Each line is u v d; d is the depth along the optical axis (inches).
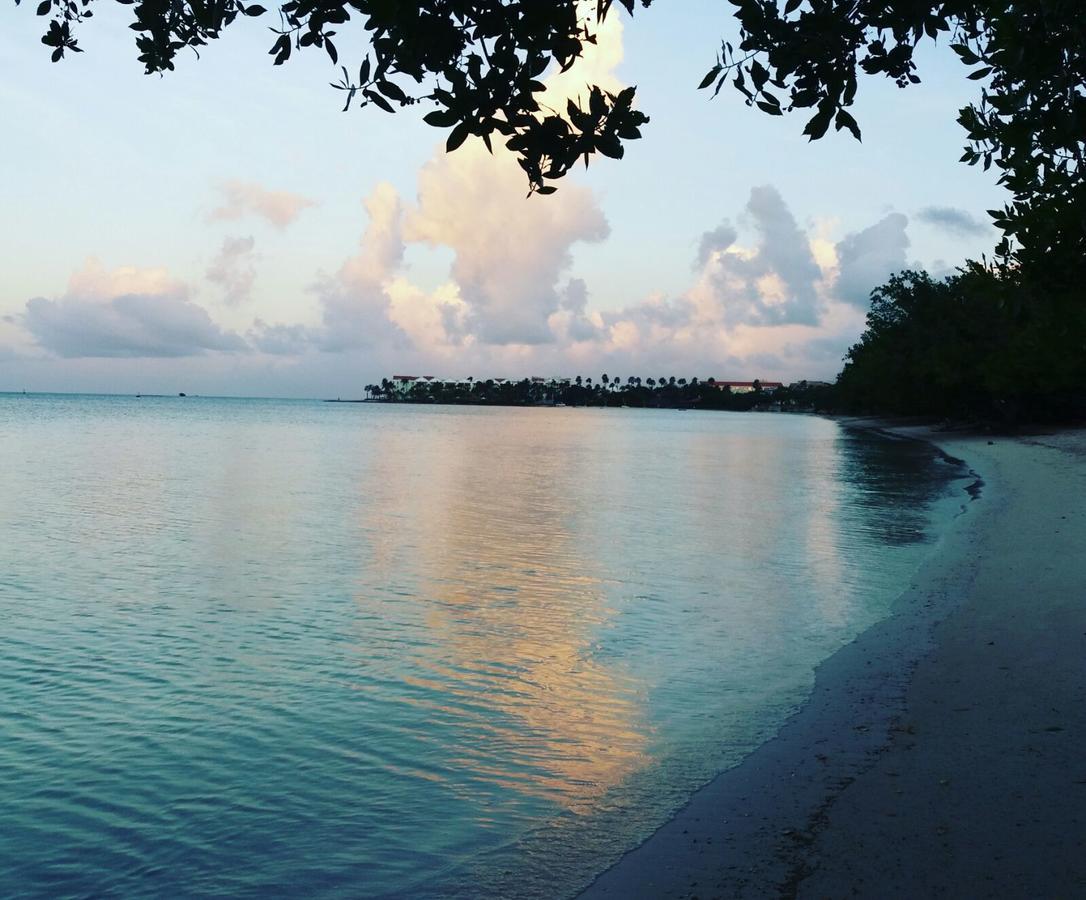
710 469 1895.9
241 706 372.5
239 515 1045.2
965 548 724.7
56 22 240.1
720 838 244.8
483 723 349.4
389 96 182.7
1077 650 400.5
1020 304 333.1
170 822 267.9
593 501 1236.5
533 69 177.6
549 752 318.7
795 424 6358.3
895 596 574.2
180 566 713.6
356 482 1501.0
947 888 206.1
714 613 539.8
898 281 4099.4
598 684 399.9
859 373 4808.1
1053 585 544.7
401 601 583.2
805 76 210.4
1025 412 3056.1
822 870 219.5
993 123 307.9
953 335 3088.1
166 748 326.3
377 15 163.2
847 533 905.5
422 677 413.1
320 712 365.1
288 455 2190.0
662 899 213.5
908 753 295.3
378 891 227.5
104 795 287.0
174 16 236.7
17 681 407.8
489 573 683.4
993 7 234.7
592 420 7564.0
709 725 341.7
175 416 6008.9
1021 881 207.2
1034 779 265.4
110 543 831.1
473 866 237.5
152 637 489.4
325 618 534.6
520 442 3169.3
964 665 393.4
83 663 438.3
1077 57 233.5
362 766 308.5
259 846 252.4
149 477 1530.5
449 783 293.1
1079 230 295.7
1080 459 1701.5
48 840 257.4
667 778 291.4
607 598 590.2
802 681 394.0
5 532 892.6
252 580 655.8
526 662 436.5
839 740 314.7
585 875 229.5
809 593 598.5
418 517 1042.1
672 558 753.0
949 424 3607.3
